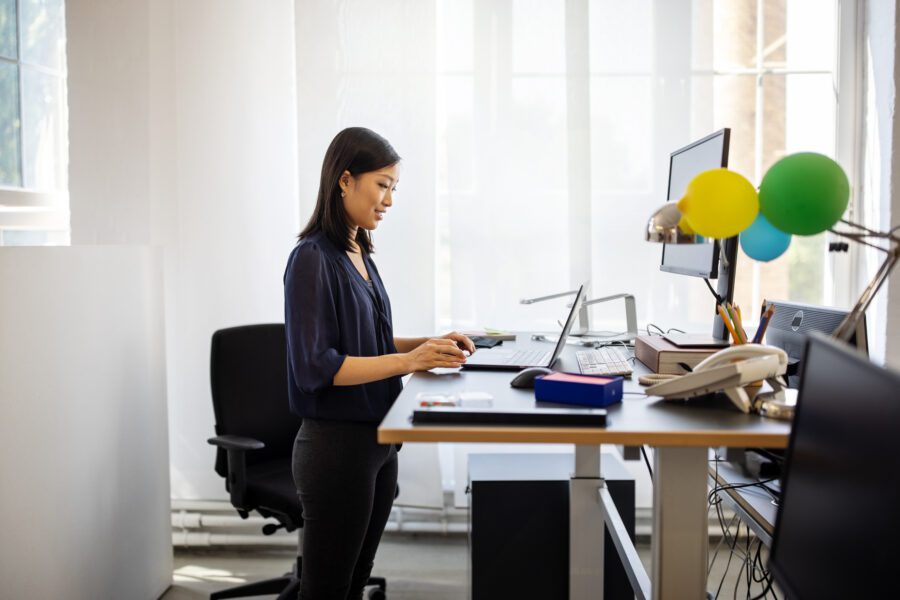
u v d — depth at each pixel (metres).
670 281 2.96
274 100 2.98
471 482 2.32
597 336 2.50
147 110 2.96
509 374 1.86
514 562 2.32
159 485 2.70
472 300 2.97
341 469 1.77
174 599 2.70
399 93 2.89
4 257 1.92
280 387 2.60
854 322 1.52
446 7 2.93
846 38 2.97
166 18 2.94
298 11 2.88
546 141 2.93
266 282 3.01
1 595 1.91
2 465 1.91
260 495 2.35
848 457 0.92
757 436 1.28
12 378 1.94
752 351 1.48
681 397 1.51
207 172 2.98
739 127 3.03
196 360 3.03
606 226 2.97
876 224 2.89
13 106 2.89
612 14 2.90
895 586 0.79
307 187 2.92
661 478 1.42
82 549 2.20
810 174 1.47
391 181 1.88
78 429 2.19
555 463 2.49
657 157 2.93
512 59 2.92
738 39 3.00
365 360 1.72
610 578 2.28
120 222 2.99
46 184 3.05
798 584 1.03
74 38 2.94
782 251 1.72
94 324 2.28
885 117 2.79
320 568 1.81
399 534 3.20
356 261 1.96
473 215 2.96
